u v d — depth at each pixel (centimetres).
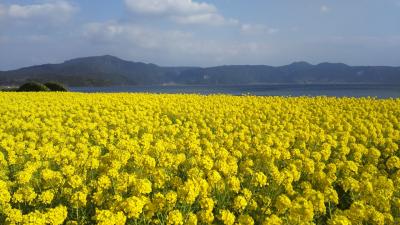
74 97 3494
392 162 1241
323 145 1445
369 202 959
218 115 2272
